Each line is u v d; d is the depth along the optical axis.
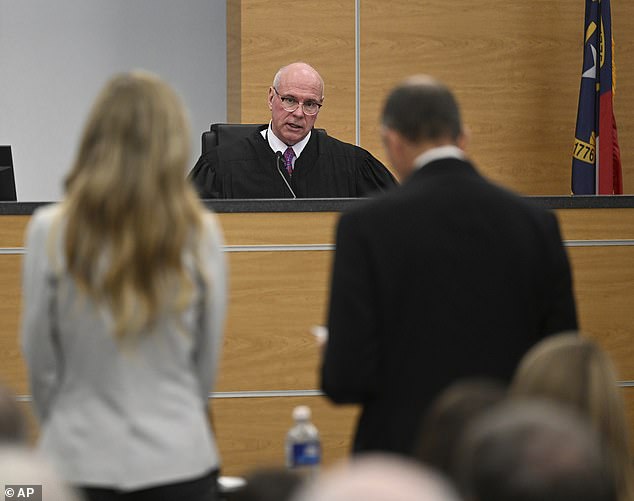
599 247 8.95
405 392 5.11
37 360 4.77
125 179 4.62
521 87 14.77
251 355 8.55
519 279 5.19
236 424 8.55
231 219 8.50
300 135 10.91
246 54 14.13
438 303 5.11
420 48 14.52
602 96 13.66
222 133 11.18
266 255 8.54
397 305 5.12
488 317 5.12
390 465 2.01
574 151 13.74
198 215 4.77
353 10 14.35
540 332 5.38
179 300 4.66
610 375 3.71
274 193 10.97
